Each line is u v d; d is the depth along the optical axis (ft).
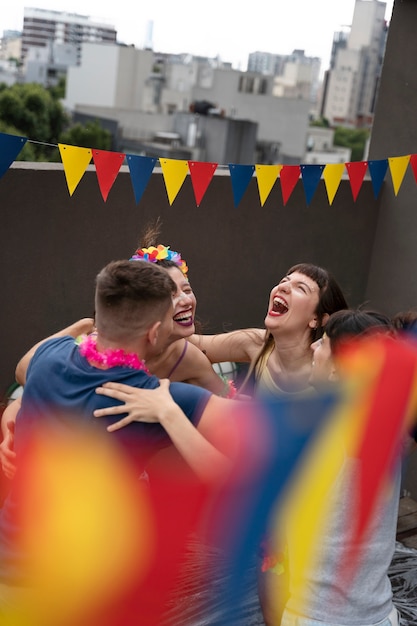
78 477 5.88
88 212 10.98
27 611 6.12
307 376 9.26
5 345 10.80
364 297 13.98
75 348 6.05
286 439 6.01
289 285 9.21
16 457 6.13
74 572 6.13
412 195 12.97
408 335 6.68
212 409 5.98
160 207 11.59
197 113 105.40
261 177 9.61
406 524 11.98
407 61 12.57
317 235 13.20
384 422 5.98
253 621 7.45
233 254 12.51
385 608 6.39
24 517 6.08
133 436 5.79
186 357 8.52
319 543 6.15
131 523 6.22
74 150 8.35
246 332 10.06
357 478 6.01
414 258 13.04
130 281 5.81
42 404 5.92
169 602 6.68
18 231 10.50
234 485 6.08
